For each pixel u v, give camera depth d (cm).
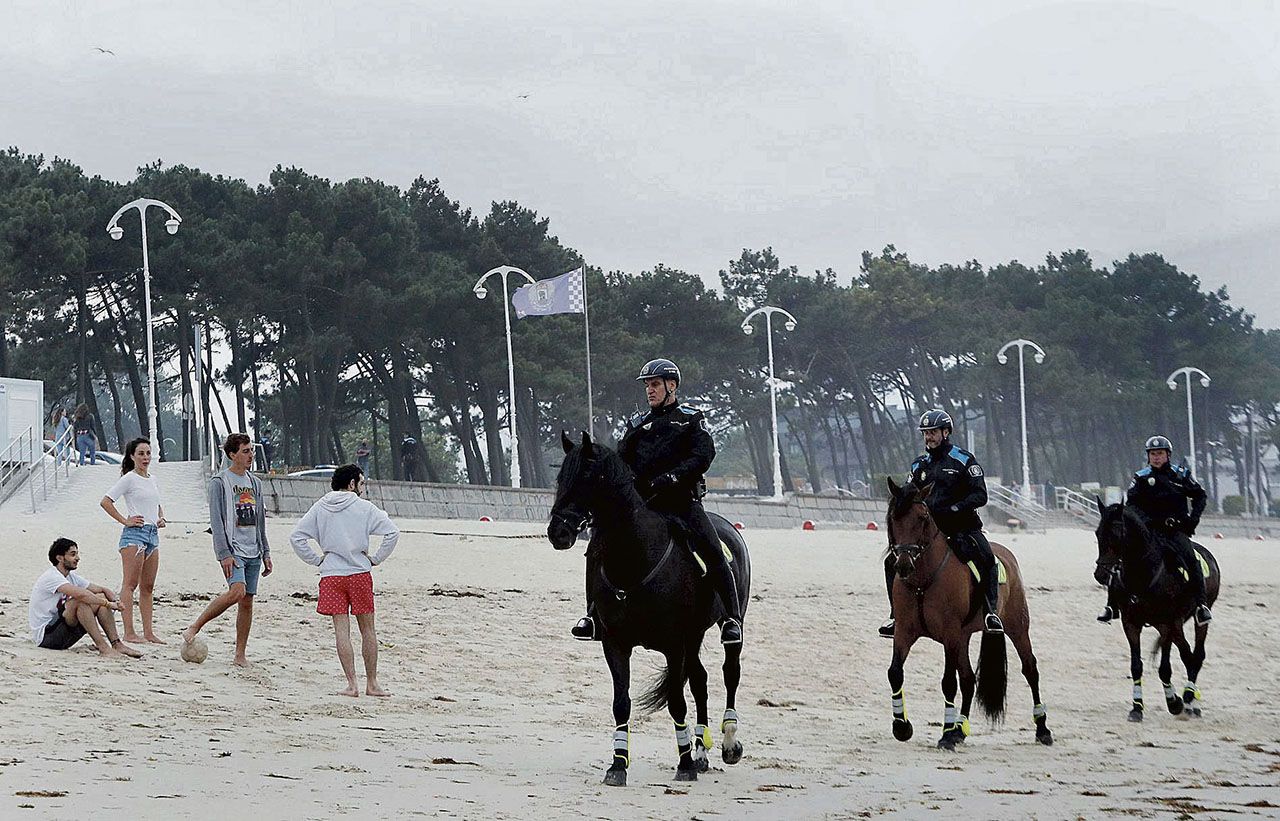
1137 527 1720
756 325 10138
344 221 7744
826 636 2428
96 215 7175
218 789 912
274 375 8800
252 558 1698
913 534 1379
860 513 7212
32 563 2688
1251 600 3394
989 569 1418
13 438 4688
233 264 7219
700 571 1138
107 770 966
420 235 8400
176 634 1956
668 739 1417
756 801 991
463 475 13075
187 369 7519
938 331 10612
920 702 1875
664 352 9094
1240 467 11781
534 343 7788
